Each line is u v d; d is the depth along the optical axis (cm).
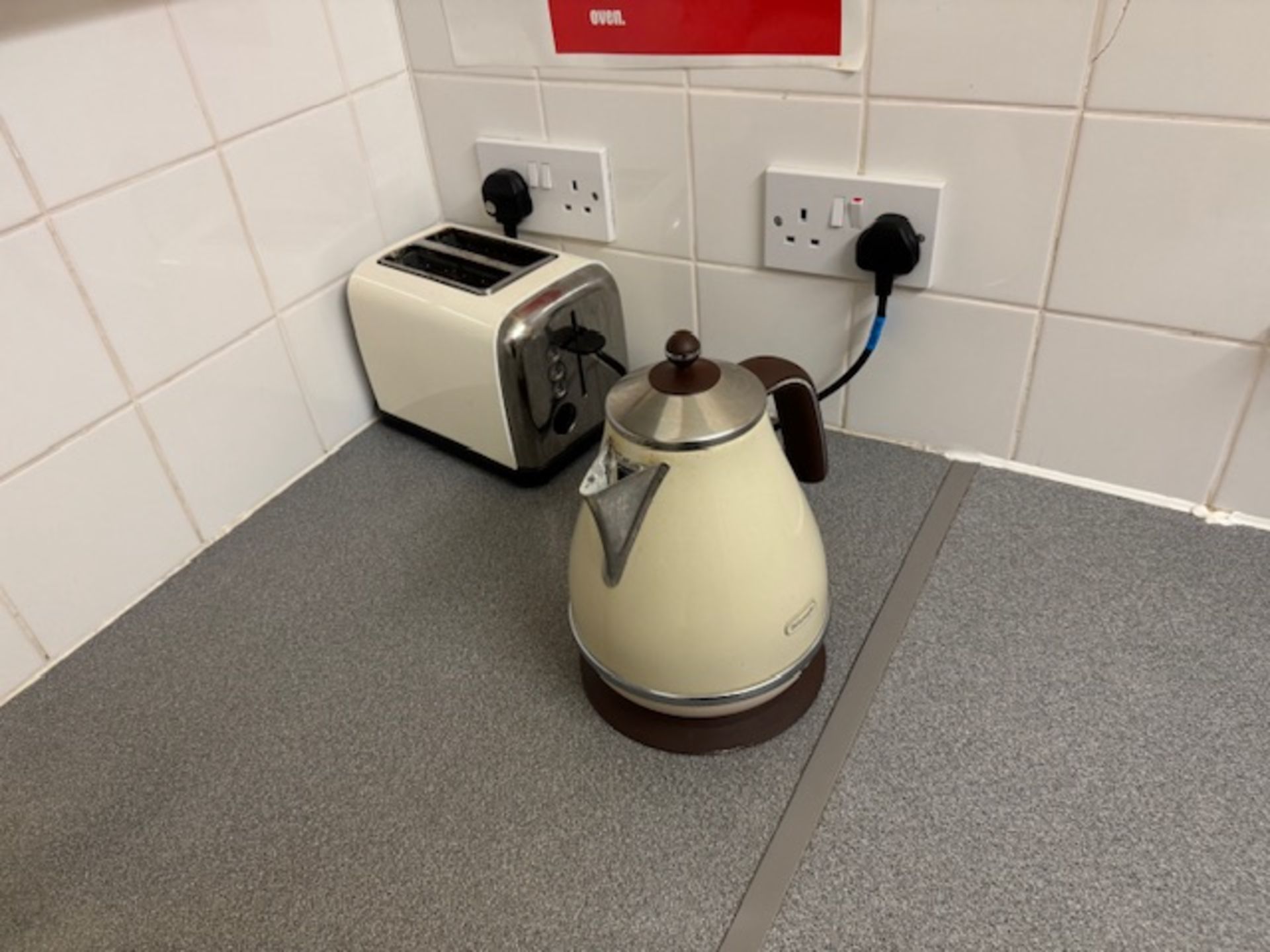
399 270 84
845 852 54
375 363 88
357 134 85
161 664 70
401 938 52
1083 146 63
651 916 52
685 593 52
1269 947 48
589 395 85
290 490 87
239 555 80
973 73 64
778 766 59
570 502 83
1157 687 62
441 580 75
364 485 87
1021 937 49
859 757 59
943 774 57
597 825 57
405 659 69
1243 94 57
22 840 59
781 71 70
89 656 72
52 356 65
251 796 60
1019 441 79
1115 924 50
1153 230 64
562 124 83
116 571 74
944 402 80
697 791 58
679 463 49
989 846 54
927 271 73
